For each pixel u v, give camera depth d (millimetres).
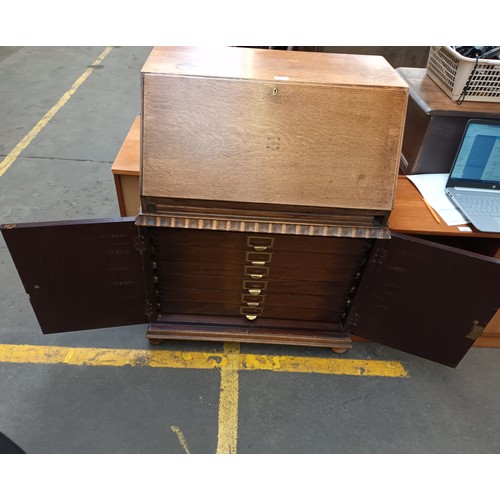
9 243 1767
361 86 1678
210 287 2139
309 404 2152
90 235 1811
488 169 2111
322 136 1703
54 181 3484
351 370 2322
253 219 1789
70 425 1990
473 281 1869
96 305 2098
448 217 2023
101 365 2242
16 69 5344
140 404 2090
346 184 1735
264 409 2115
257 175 1714
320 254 1971
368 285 2037
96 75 5332
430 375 2338
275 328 2312
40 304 2023
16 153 3785
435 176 2303
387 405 2180
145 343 2369
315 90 1673
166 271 2051
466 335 2066
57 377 2174
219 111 1673
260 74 1703
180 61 1769
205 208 1775
